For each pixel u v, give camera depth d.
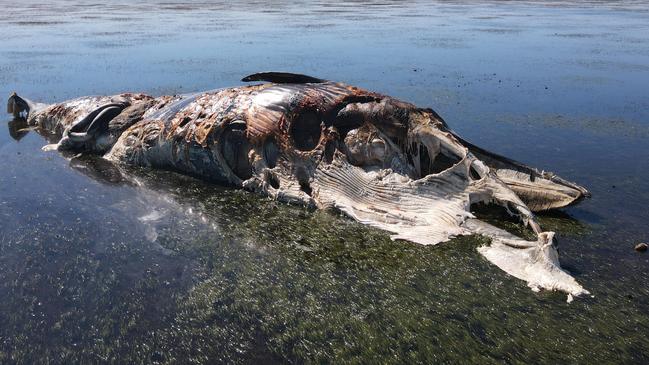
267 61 21.75
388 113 8.98
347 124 9.20
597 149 11.55
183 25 35.03
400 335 5.69
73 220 8.38
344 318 5.97
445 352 5.45
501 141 12.05
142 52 23.78
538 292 6.41
